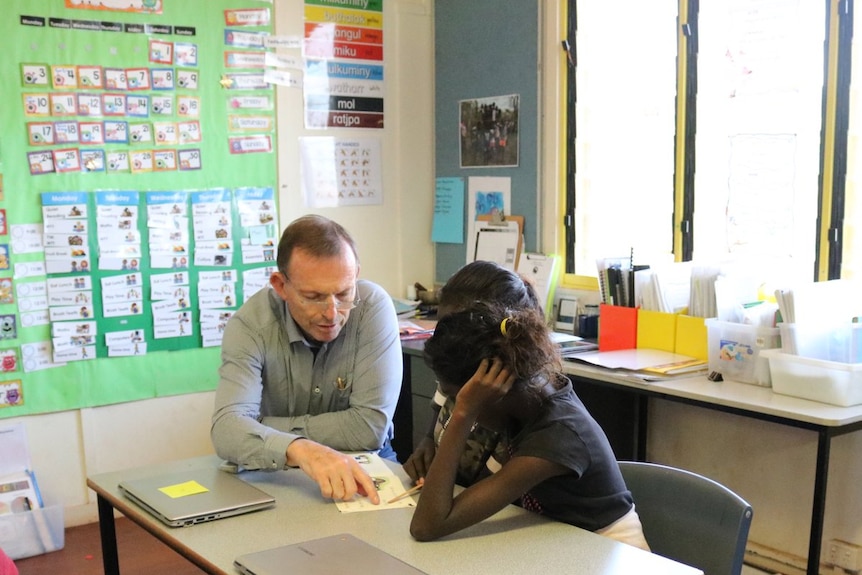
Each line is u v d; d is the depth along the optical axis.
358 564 1.38
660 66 3.44
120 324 3.61
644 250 3.56
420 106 4.39
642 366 2.92
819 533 2.41
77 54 3.43
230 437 1.88
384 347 2.13
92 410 3.58
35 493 3.32
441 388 1.71
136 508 1.71
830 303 2.71
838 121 2.88
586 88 3.72
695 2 3.29
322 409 2.18
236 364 2.04
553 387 1.62
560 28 3.75
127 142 3.56
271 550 1.45
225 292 3.86
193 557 1.49
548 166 3.85
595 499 1.60
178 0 3.63
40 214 3.40
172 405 3.78
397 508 1.67
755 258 3.17
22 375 3.40
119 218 3.56
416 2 4.32
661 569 1.37
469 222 4.25
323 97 4.07
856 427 2.44
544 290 3.81
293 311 2.03
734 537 1.64
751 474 3.20
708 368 2.93
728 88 3.22
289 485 1.82
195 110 3.72
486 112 4.11
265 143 3.91
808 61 2.97
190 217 3.74
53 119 3.40
